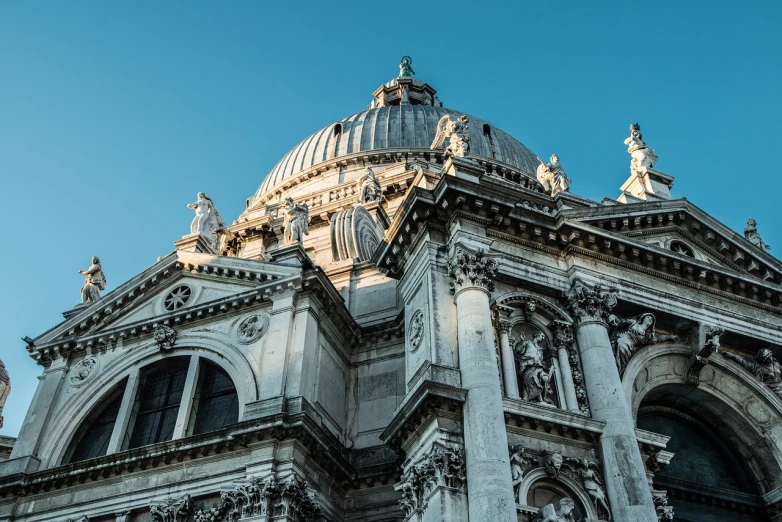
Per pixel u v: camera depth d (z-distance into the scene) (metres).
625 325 22.30
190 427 23.61
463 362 18.81
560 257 22.80
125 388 25.56
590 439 19.16
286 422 20.88
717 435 24.59
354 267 28.91
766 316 24.91
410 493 17.95
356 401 24.83
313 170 44.97
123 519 21.73
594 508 18.02
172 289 27.19
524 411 18.64
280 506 19.80
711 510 22.83
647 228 25.08
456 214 21.41
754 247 26.05
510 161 46.56
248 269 25.59
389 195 39.06
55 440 24.88
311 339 23.70
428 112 49.19
